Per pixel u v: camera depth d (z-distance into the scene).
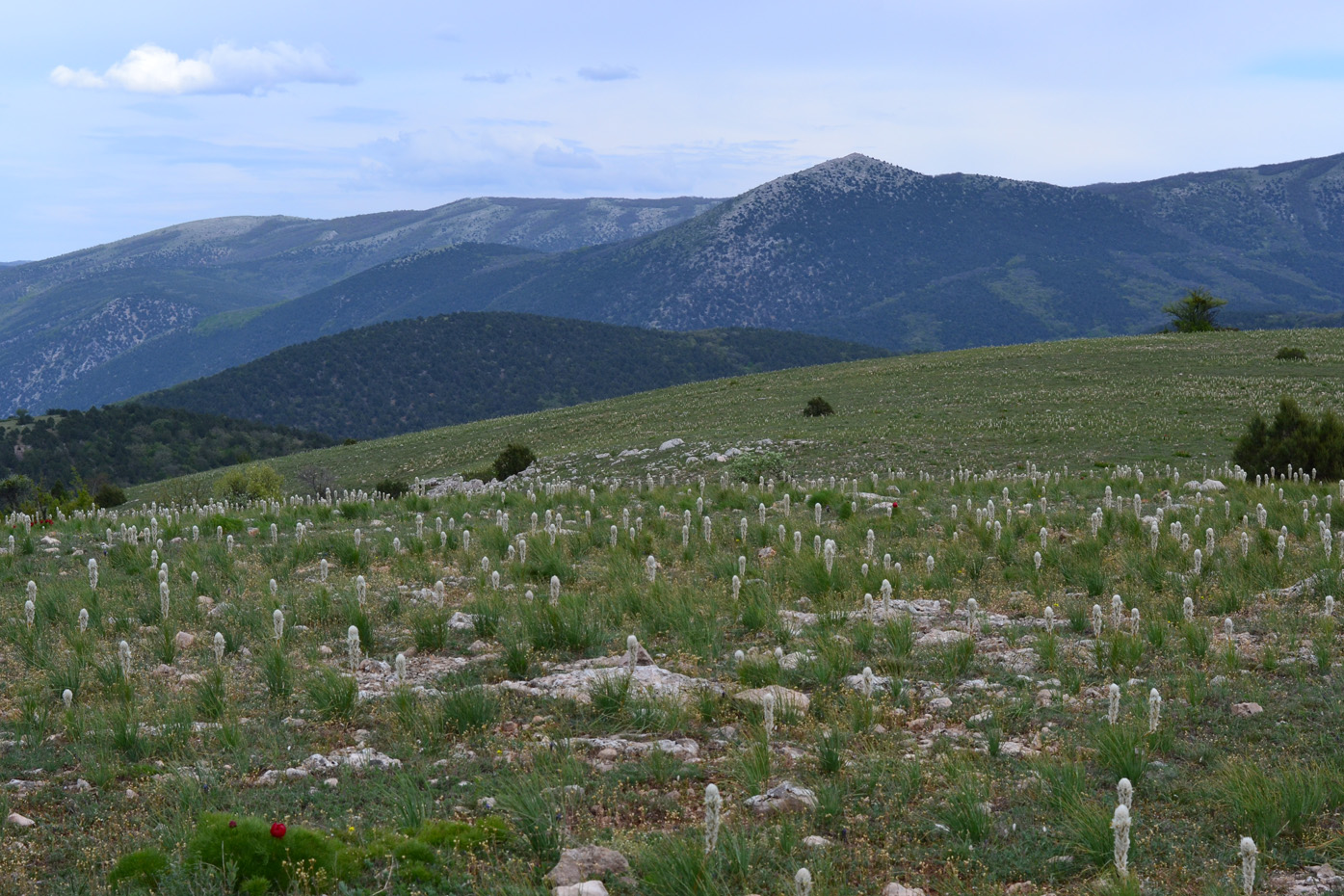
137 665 9.97
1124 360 72.50
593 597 12.67
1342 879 5.36
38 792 6.69
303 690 8.89
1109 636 10.49
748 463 43.75
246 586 13.86
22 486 72.62
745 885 5.27
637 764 7.12
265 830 5.53
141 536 18.50
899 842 5.98
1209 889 5.17
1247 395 56.19
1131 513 18.92
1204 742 7.39
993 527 17.11
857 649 10.27
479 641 10.98
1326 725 7.70
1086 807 6.00
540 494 24.86
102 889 5.25
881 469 44.12
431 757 7.32
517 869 5.42
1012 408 58.31
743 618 11.40
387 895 5.23
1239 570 13.10
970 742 7.61
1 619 12.00
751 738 7.56
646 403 83.75
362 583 11.34
